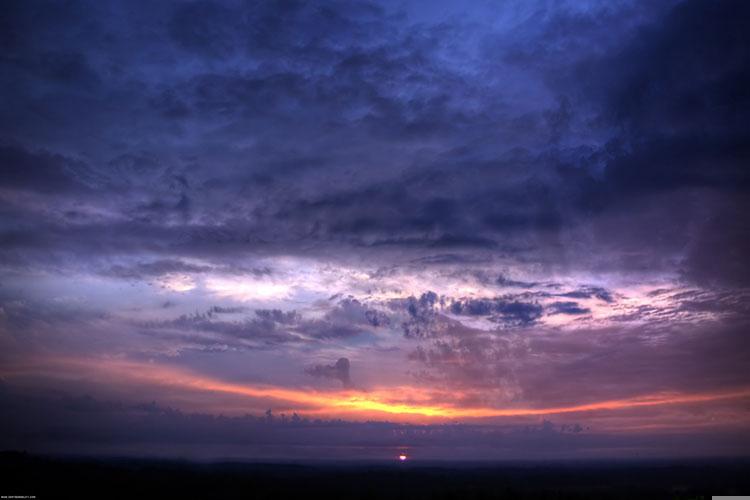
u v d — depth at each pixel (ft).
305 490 232.12
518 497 220.64
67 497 197.67
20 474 225.56
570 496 222.07
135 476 247.29
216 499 207.82
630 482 276.21
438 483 272.10
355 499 216.33
